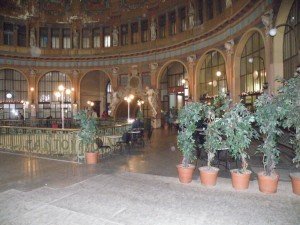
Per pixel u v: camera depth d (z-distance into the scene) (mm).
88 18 30297
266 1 12711
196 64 22391
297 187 5422
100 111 32438
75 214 4562
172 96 26828
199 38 21812
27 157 9672
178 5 24281
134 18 28156
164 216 4477
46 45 30531
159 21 26484
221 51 18906
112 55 29156
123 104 28766
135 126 12359
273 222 4223
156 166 8469
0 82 28703
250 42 15570
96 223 4238
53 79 30797
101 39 30078
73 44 30500
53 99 30562
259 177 5652
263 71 13930
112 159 9570
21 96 29688
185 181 6277
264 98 5762
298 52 10031
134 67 28109
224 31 18469
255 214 4520
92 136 8867
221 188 5875
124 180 6543
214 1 19688
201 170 6141
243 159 5895
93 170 7691
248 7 14766
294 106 5434
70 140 10250
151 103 25766
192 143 6367
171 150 11734
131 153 10891
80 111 8867
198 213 4578
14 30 29078
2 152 10766
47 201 5172
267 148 5664
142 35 27938
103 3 29859
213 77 21016
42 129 10406
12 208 4848
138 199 5234
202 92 22359
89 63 30469
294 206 4840
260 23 13578
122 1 28781
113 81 29375
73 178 6797
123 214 4562
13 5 28750
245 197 5312
